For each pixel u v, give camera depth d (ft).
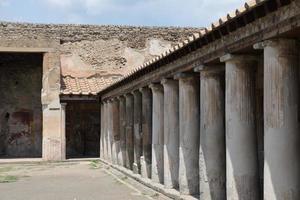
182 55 38.81
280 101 25.43
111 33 103.14
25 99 102.73
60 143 89.71
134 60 103.81
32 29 93.20
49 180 61.05
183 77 40.68
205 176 36.06
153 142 50.75
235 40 29.12
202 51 34.83
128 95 65.98
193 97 40.91
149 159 56.24
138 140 61.11
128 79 61.82
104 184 55.57
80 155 100.01
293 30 23.48
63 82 97.09
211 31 30.48
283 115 25.41
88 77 101.04
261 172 35.65
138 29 104.47
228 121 31.04
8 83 102.42
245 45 27.96
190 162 41.09
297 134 25.76
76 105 100.48
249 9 25.05
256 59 30.27
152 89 51.03
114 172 68.44
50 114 90.53
